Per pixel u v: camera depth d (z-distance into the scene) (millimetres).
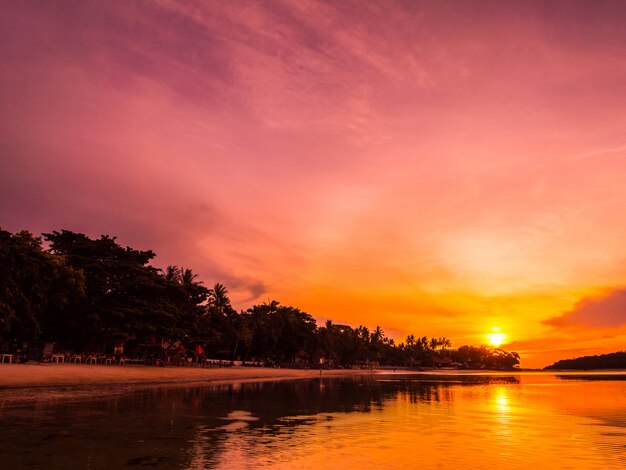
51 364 39438
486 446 12375
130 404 20891
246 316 109188
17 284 35938
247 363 96250
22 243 37625
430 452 11438
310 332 121125
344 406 23172
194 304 70312
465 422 17422
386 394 33469
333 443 12398
